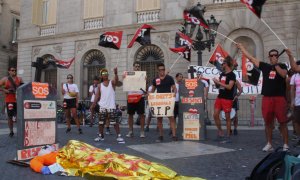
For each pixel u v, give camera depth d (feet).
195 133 30.50
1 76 97.09
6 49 98.84
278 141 29.63
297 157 12.86
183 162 20.43
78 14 76.59
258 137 32.71
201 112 30.58
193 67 45.57
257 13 26.58
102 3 74.28
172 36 65.82
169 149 25.09
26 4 84.43
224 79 28.68
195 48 49.26
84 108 55.57
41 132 21.65
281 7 57.67
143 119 32.63
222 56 45.70
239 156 22.31
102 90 29.66
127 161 16.46
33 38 81.56
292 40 56.75
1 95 83.30
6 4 99.60
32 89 21.29
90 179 16.38
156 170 15.67
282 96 23.27
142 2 69.82
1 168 18.95
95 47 73.72
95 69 74.54
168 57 66.03
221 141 28.99
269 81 23.41
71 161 18.21
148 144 27.66
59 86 76.79
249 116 56.95
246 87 45.91
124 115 66.74
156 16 68.33
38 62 29.40
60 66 71.26
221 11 61.05
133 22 69.87
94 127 46.75
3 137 32.65
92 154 17.89
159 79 30.86
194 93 30.89
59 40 78.33
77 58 75.82
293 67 23.13
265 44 58.29
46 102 22.15
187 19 47.83
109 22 72.64
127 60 69.97
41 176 17.17
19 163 19.71
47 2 81.71
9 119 32.86
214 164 19.88
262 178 13.64
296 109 23.95
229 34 60.80
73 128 44.04
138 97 32.14
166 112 29.63
